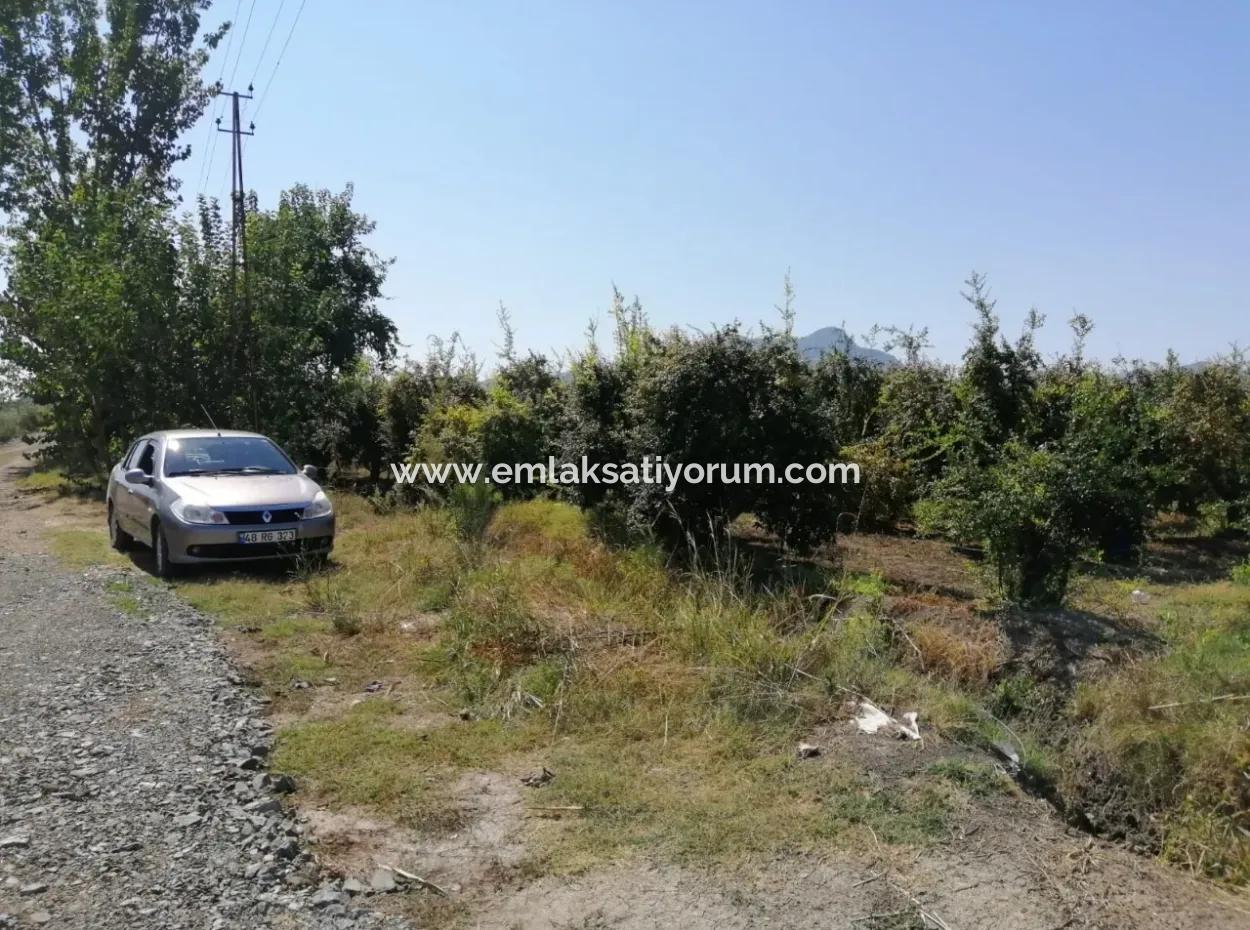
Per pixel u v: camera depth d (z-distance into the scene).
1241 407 13.03
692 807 4.15
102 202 18.25
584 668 5.70
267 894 3.46
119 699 5.53
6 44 22.09
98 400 17.48
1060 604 7.15
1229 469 13.02
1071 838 3.99
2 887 3.42
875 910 3.38
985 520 7.21
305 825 4.04
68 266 16.97
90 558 10.73
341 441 19.20
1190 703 4.89
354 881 3.58
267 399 17.98
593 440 10.31
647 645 6.07
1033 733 5.04
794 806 4.15
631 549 8.62
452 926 3.30
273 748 4.87
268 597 8.25
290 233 20.42
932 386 12.15
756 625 6.04
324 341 22.66
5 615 7.69
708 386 8.53
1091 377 10.73
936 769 4.47
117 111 24.42
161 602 8.15
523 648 6.12
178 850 3.74
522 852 3.82
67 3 23.08
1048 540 7.20
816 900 3.45
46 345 17.66
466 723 5.24
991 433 9.00
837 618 6.48
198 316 17.30
